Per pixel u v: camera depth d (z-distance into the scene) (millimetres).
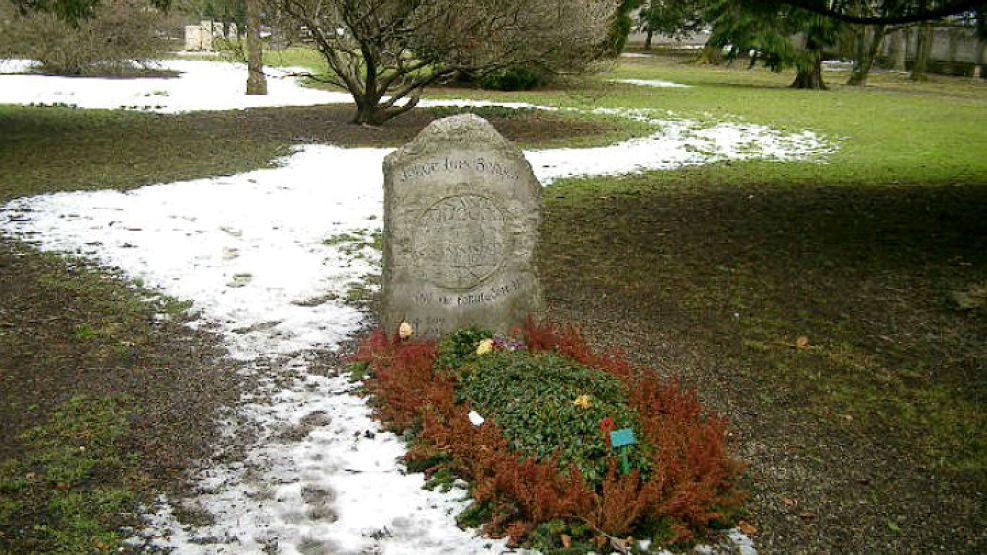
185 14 33656
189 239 8719
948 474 4656
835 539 4031
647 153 15195
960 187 12461
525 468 4031
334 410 5105
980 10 9953
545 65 18125
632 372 5816
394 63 18281
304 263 8070
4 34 26281
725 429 4812
